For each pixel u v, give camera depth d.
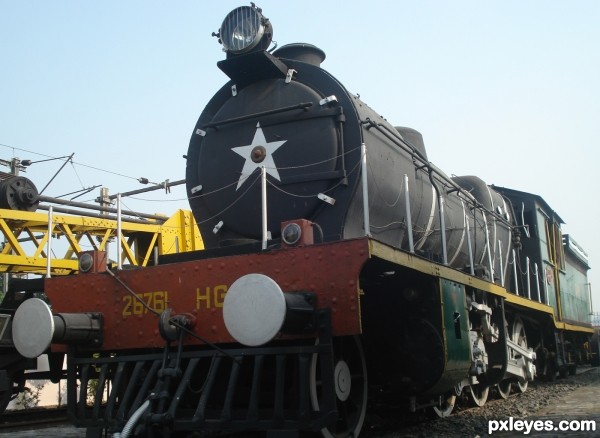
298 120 6.69
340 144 6.52
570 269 17.05
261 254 5.41
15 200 10.82
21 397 13.62
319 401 5.40
